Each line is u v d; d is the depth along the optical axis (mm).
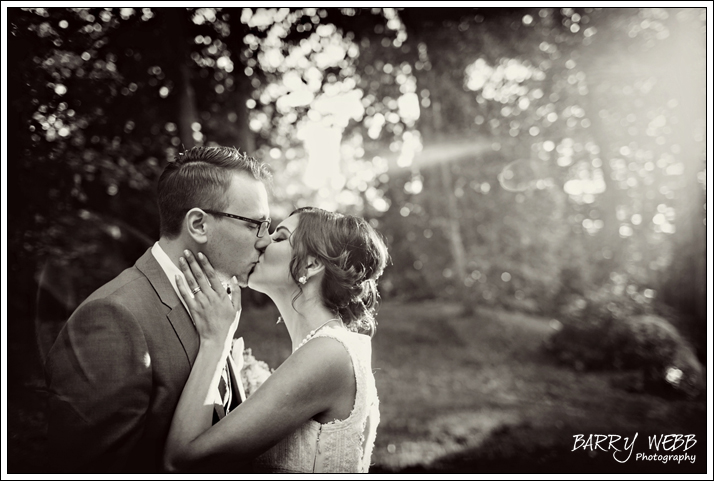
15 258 3967
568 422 6102
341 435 1842
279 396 1753
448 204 12664
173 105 6605
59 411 1608
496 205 12883
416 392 7117
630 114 12016
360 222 2088
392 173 12703
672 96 11336
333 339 1889
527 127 12727
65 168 4703
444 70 12031
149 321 1721
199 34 7629
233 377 2113
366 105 11930
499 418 6148
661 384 7891
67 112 4730
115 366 1621
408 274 13195
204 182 1868
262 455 1868
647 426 6055
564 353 9117
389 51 11430
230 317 1852
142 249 5945
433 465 4602
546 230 13328
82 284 4777
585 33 11375
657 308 10531
